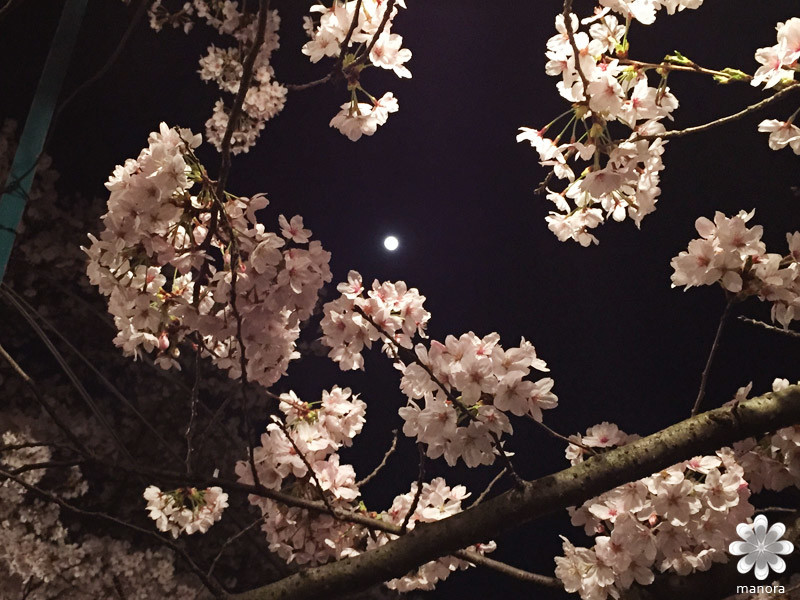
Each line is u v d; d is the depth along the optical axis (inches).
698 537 68.2
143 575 163.5
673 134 59.5
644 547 68.7
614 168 58.4
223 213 59.8
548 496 65.2
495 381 60.6
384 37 69.2
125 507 189.6
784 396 66.2
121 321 68.4
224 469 203.3
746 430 65.3
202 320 65.2
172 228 63.7
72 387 196.7
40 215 189.2
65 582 154.9
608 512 70.0
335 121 71.5
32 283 197.8
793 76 59.1
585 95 58.0
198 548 194.4
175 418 204.8
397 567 67.1
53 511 144.9
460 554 76.9
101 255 62.2
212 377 211.9
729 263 60.2
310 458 81.8
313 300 66.0
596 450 70.9
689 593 72.6
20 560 140.5
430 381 63.3
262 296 65.0
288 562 82.3
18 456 134.2
